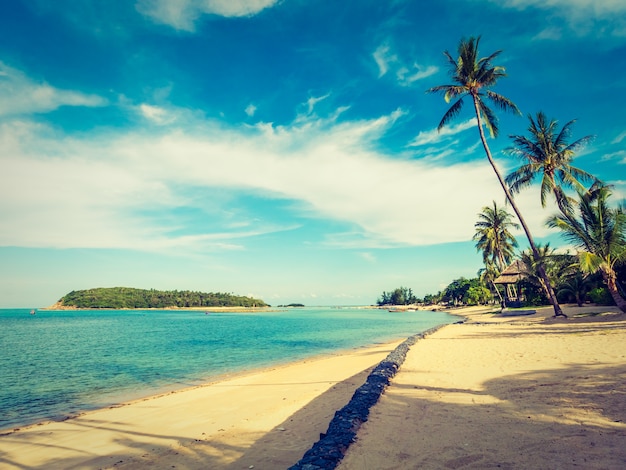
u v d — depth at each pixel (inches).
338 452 167.2
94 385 548.1
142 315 4960.6
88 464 254.4
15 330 1937.7
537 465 144.6
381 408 243.8
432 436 186.4
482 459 154.7
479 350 501.4
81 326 2325.3
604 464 140.5
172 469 230.1
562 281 1430.9
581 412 203.8
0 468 254.7
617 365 318.0
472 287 3511.3
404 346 571.5
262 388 461.4
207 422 328.2
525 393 255.6
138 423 344.5
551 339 552.7
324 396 380.5
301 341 1175.6
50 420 372.8
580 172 1018.7
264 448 246.8
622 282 956.6
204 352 936.3
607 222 792.3
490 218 1978.3
